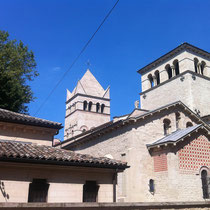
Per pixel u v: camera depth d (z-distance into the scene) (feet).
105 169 43.93
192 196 65.87
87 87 215.10
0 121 48.78
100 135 88.17
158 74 141.08
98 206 29.22
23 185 36.81
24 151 38.70
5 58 93.25
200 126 73.77
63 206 27.07
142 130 75.10
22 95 95.40
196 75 120.67
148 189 69.62
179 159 67.56
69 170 41.16
